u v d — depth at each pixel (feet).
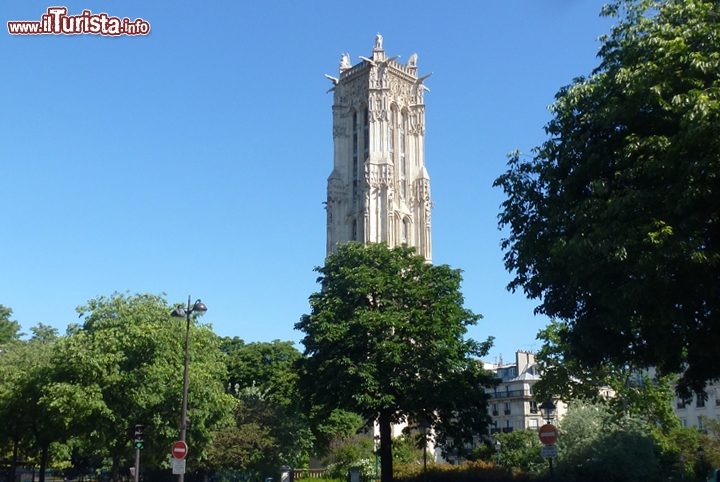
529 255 107.14
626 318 92.58
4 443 200.54
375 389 161.48
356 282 176.65
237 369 257.34
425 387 163.32
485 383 177.27
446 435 175.11
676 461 166.50
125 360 165.58
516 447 252.42
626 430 155.53
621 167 95.30
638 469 147.13
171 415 169.48
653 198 88.12
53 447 217.77
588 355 111.14
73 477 284.20
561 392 193.16
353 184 421.59
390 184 400.26
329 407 172.65
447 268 183.93
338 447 276.82
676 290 89.61
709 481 150.61
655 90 88.94
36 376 179.52
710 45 89.81
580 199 102.63
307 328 177.68
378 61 416.87
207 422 179.22
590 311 107.04
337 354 169.48
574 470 149.79
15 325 320.29
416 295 175.52
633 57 98.63
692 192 81.71
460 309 178.29
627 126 96.73
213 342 190.39
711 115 80.74
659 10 104.63
